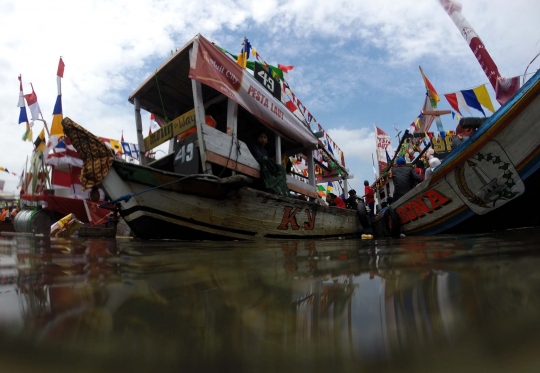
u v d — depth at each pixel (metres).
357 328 0.60
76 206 10.30
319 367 0.46
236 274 1.21
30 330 0.62
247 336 0.58
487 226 4.98
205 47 4.73
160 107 6.41
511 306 0.69
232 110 5.09
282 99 7.09
